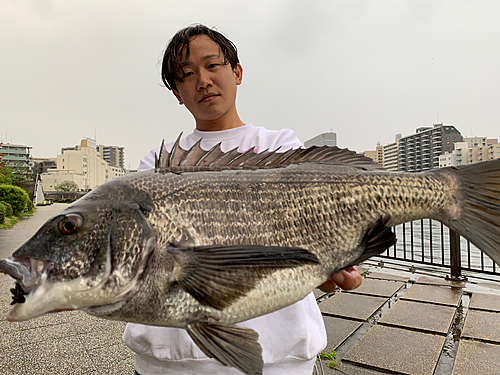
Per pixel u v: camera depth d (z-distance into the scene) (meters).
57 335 4.10
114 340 3.97
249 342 1.27
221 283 1.23
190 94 1.84
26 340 3.96
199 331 1.25
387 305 4.97
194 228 1.31
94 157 129.00
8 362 3.45
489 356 3.39
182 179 1.38
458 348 3.58
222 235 1.34
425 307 4.79
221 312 1.24
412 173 1.54
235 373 1.62
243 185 1.41
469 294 5.39
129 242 1.22
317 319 1.78
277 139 1.94
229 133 1.96
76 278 1.17
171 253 1.23
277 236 1.38
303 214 1.42
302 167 1.51
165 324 1.25
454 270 6.26
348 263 1.45
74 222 1.19
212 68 1.80
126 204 1.27
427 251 10.00
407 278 6.33
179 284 1.21
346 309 4.74
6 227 15.54
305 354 1.62
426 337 3.84
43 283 1.15
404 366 3.24
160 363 1.67
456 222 1.52
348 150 1.64
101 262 1.19
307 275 1.36
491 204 1.47
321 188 1.46
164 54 1.89
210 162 1.53
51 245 1.18
